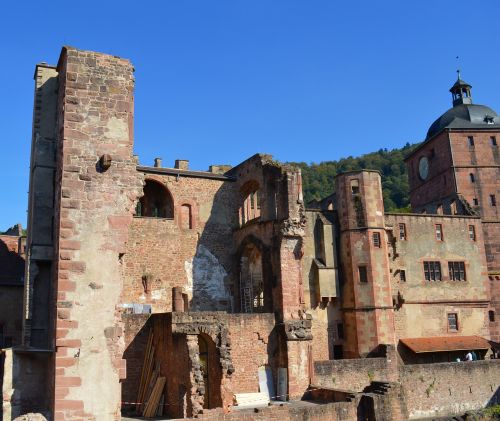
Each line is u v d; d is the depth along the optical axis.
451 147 56.75
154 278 40.38
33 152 25.53
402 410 31.31
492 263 53.72
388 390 31.44
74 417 20.05
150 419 28.75
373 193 44.59
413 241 47.44
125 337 32.75
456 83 61.94
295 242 38.12
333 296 43.12
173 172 42.75
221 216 44.09
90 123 22.72
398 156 125.62
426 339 45.62
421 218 48.28
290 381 35.09
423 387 39.53
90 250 21.62
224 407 29.52
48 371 21.69
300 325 36.47
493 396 41.72
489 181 56.03
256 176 41.88
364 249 43.28
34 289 23.55
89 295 21.22
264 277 39.00
